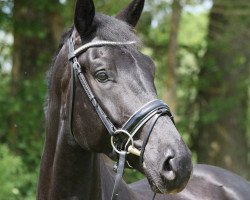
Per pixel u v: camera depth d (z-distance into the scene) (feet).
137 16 11.64
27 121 30.96
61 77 10.85
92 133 10.23
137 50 10.21
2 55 34.76
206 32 39.75
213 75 39.22
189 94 40.19
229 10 36.81
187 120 38.24
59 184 10.90
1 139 31.07
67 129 10.64
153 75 10.25
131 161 10.13
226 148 38.81
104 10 31.14
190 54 40.88
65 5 31.86
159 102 9.81
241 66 39.19
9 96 32.01
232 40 38.50
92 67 10.11
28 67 33.01
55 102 11.03
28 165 29.73
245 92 39.91
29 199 26.55
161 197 13.47
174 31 34.58
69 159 10.71
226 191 14.53
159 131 9.57
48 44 33.12
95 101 10.10
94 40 10.31
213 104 38.01
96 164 10.90
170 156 9.30
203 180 14.76
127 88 9.89
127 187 12.29
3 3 32.12
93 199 11.03
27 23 31.81
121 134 9.91
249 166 40.63
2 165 23.86
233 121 38.93
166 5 34.37
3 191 23.76
